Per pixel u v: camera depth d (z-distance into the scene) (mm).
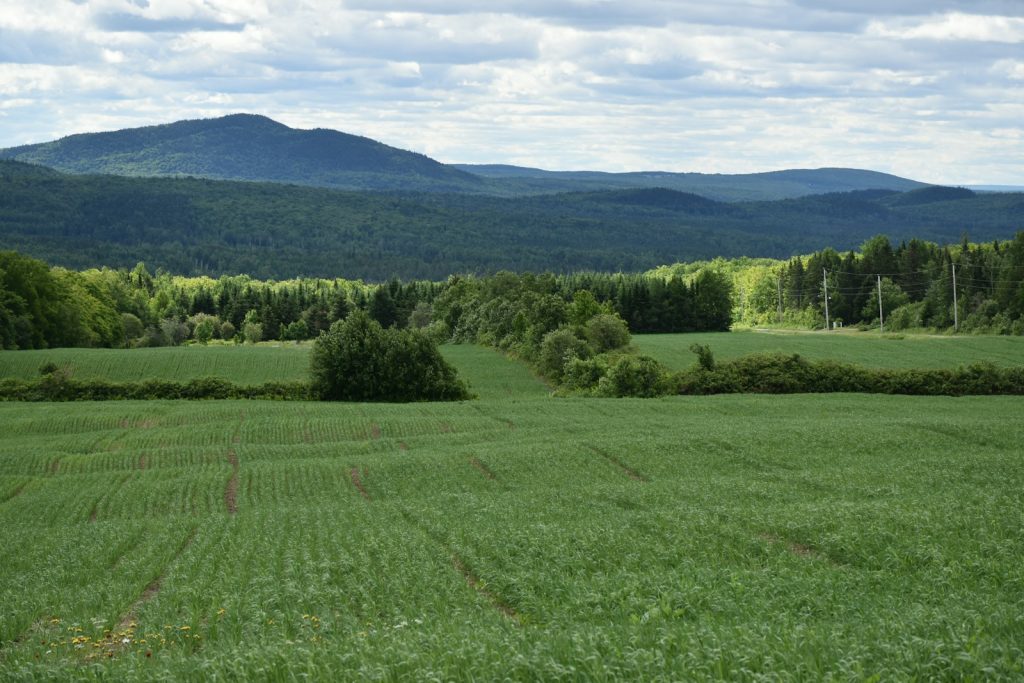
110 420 80062
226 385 95500
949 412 77688
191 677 16000
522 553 29000
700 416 77938
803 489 41844
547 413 81562
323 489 53500
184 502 51000
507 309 138625
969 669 13258
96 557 34562
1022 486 38188
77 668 17734
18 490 56125
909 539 27188
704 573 24469
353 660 15586
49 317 134375
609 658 14367
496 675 14102
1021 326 152250
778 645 14719
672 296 180625
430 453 61219
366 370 95875
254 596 24938
